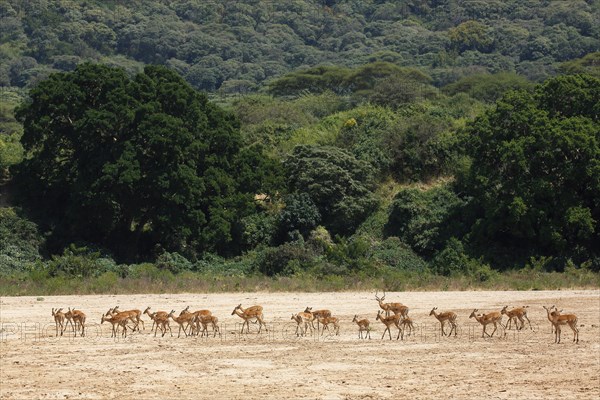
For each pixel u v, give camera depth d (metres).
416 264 181.38
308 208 194.38
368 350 80.69
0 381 64.81
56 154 187.12
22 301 120.69
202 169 190.12
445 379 67.44
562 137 175.38
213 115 196.88
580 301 126.56
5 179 198.12
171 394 60.88
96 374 67.81
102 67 189.75
